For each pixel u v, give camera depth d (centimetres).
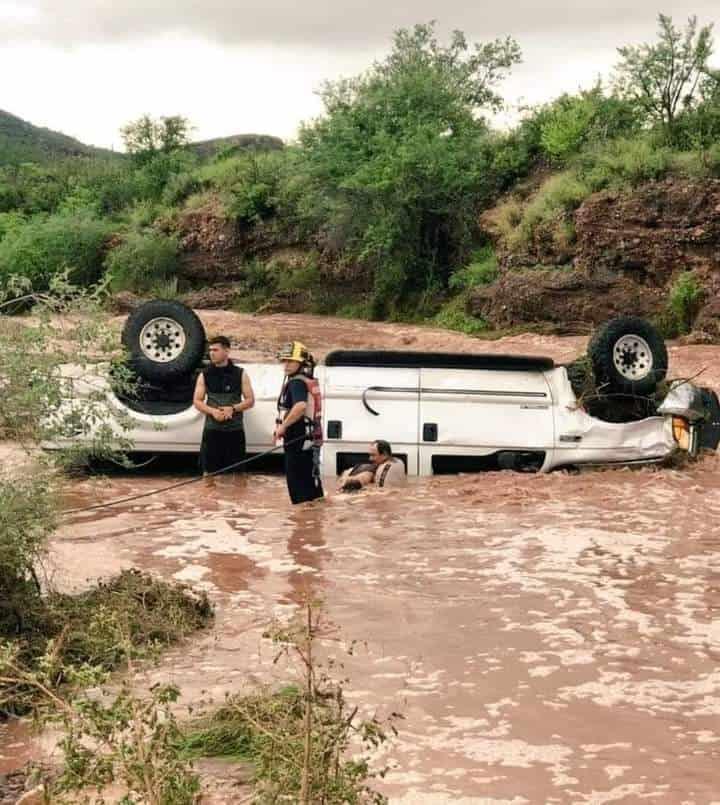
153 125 5353
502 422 1188
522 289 2834
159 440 1208
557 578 791
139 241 4194
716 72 3159
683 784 476
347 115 3584
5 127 15975
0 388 679
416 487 1127
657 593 753
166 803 406
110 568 823
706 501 1057
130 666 502
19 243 4478
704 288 2611
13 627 644
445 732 528
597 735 525
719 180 2670
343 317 3572
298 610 721
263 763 432
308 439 1066
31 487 676
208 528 964
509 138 3606
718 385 1869
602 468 1201
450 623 689
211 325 3078
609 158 2936
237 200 4078
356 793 416
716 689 583
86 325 700
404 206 3406
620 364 1234
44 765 498
